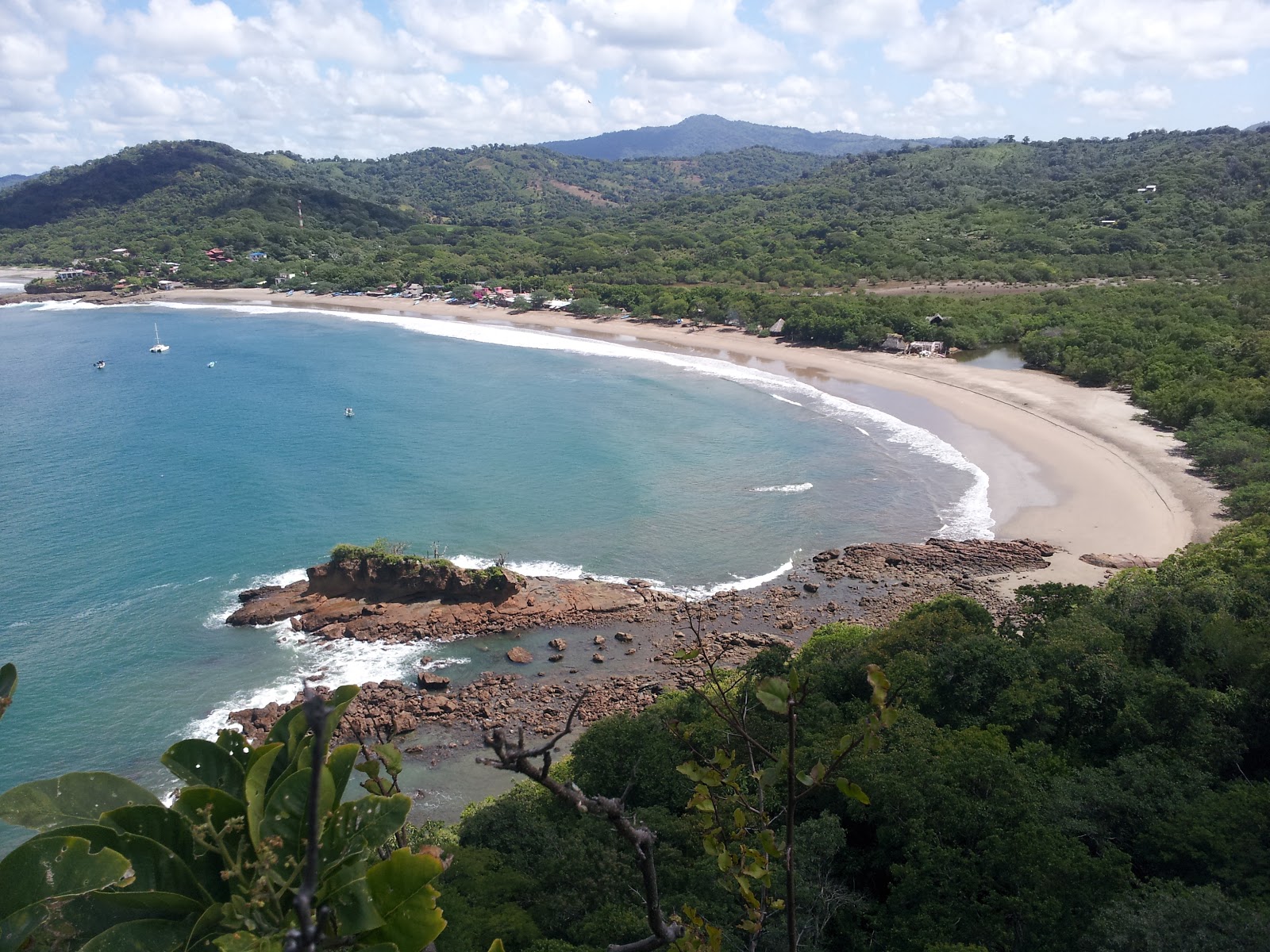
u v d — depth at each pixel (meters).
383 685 53.88
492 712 51.59
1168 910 21.16
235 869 6.32
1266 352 106.38
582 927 25.25
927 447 95.44
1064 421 100.75
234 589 65.31
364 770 7.75
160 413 110.00
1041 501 80.69
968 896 24.55
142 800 7.28
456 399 117.00
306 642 58.91
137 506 79.69
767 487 85.38
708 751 32.12
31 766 47.03
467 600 63.38
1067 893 23.47
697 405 113.31
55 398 117.56
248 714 50.75
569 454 94.25
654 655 57.31
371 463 91.25
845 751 8.02
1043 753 32.31
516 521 77.31
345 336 166.00
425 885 6.50
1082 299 154.38
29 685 53.59
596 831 30.28
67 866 6.32
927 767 28.34
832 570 68.88
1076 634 40.81
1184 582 50.97
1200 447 85.81
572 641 59.38
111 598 63.66
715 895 24.92
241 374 133.25
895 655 41.00
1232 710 34.16
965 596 63.38
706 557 71.50
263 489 83.69
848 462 91.81
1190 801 28.09
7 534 73.69
